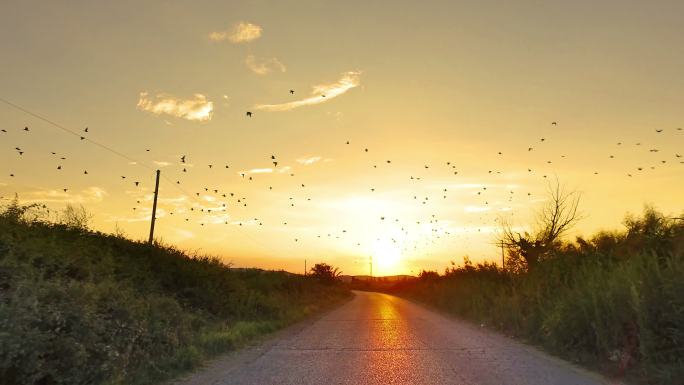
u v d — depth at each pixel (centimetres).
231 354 1216
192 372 969
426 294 4938
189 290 1833
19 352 619
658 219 1503
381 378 882
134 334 962
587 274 1368
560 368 995
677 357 887
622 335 1012
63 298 811
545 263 1945
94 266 1334
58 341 711
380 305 4228
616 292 1077
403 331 1788
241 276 3130
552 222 2767
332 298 5472
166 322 1198
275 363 1064
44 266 1158
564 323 1231
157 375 905
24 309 676
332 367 1003
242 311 2089
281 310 2434
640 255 1182
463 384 828
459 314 2775
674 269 966
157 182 2753
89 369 744
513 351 1246
